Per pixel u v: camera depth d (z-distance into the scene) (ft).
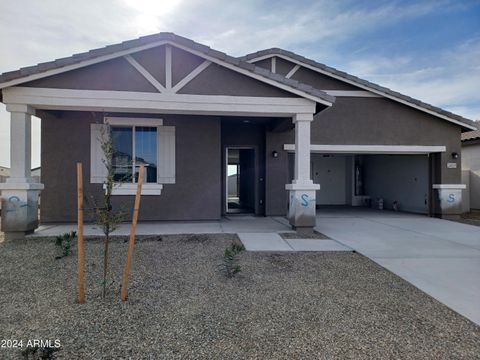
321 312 12.32
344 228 31.17
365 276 16.62
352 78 37.68
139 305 12.69
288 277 16.28
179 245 22.58
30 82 23.75
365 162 58.08
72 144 31.27
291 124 33.55
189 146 32.94
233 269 16.67
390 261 19.31
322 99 26.40
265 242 23.82
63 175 31.24
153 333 10.59
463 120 38.78
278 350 9.71
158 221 32.60
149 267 17.53
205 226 30.71
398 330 11.00
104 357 9.23
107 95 24.45
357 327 11.18
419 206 43.62
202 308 12.51
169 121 32.58
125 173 31.94
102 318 11.59
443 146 39.27
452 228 31.50
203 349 9.71
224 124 39.42
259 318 11.75
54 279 15.52
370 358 9.36
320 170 59.36
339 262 19.10
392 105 38.75
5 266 17.46
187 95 25.36
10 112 23.76
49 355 8.82
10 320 11.41
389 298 13.74
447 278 16.34
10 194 24.22
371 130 38.47
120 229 28.43
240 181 54.29
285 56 37.52
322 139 37.93
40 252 20.21
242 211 43.83
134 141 32.09
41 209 31.01
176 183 32.81
